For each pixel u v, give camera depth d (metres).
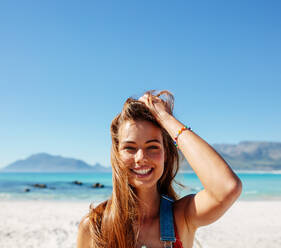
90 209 1.81
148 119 1.70
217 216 1.48
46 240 7.77
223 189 1.38
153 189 1.75
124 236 1.61
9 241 7.67
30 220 10.77
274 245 7.34
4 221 10.59
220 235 8.34
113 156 1.75
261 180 45.88
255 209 13.77
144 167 1.62
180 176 2.01
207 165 1.45
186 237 1.70
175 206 1.75
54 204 16.31
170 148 1.94
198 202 1.56
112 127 1.78
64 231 8.83
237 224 10.00
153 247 1.62
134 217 1.68
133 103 1.72
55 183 43.56
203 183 1.45
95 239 1.65
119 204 1.66
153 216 1.73
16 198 21.61
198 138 1.55
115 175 1.71
